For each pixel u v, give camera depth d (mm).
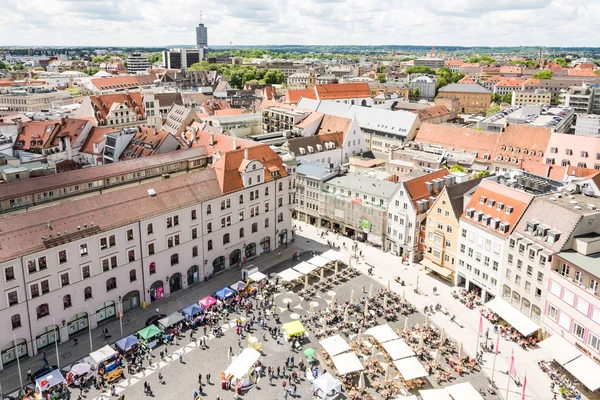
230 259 120938
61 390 78750
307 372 83250
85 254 91188
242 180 119562
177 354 88750
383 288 111625
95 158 169000
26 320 85125
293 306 104812
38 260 84688
